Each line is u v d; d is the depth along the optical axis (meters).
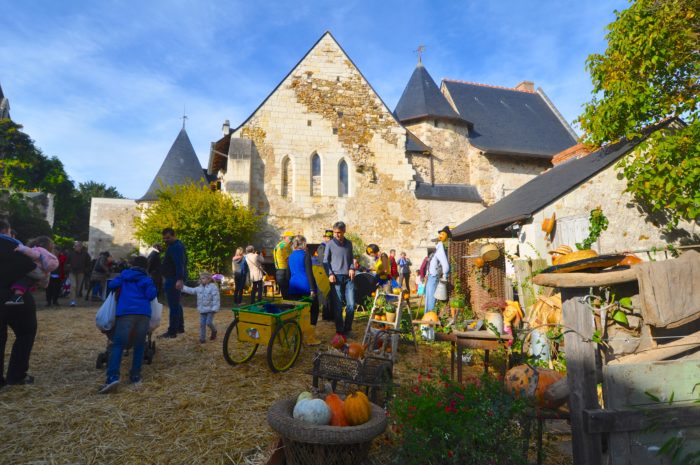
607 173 10.23
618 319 2.71
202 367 5.34
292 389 4.56
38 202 30.61
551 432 3.28
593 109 10.45
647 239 10.00
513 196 14.56
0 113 33.78
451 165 20.94
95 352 6.16
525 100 26.09
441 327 5.33
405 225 18.06
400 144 18.42
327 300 7.43
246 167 16.34
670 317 2.39
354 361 3.97
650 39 8.95
